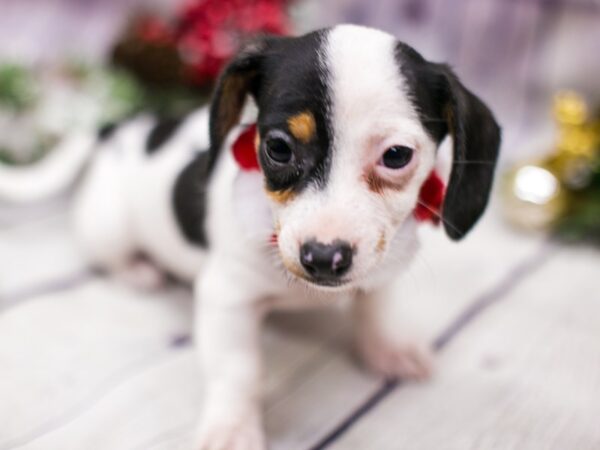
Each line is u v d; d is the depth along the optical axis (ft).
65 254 1.37
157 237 1.20
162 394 0.99
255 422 0.92
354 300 1.06
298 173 0.78
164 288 1.28
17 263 1.32
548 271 1.36
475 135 0.84
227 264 0.94
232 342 0.94
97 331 1.13
